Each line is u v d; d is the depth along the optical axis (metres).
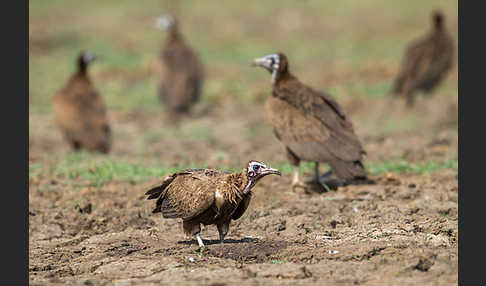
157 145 22.91
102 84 34.38
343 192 15.23
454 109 26.22
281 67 16.69
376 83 32.50
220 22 50.19
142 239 12.46
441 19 26.80
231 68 37.88
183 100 27.47
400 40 42.81
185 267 10.46
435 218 13.05
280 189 15.70
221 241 11.82
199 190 11.14
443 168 17.14
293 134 15.59
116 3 56.66
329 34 46.56
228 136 24.14
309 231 12.73
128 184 16.39
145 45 44.59
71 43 45.06
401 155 19.06
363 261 10.54
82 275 10.55
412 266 10.05
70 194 15.58
